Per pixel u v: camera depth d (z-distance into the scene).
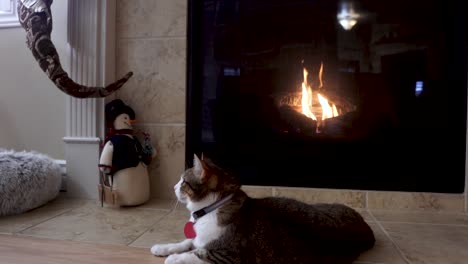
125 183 1.42
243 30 1.57
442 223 1.28
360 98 1.49
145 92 1.63
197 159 0.89
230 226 0.82
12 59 1.73
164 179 1.63
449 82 1.43
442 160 1.45
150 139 1.62
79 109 1.59
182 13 1.59
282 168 1.55
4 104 1.75
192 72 1.60
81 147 1.59
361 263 0.91
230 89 1.58
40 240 1.04
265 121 1.56
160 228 1.18
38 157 1.49
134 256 0.93
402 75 1.47
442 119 1.44
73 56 1.58
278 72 1.55
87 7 1.57
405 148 1.47
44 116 1.71
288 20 1.54
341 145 1.51
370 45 1.48
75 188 1.60
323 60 1.52
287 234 0.82
